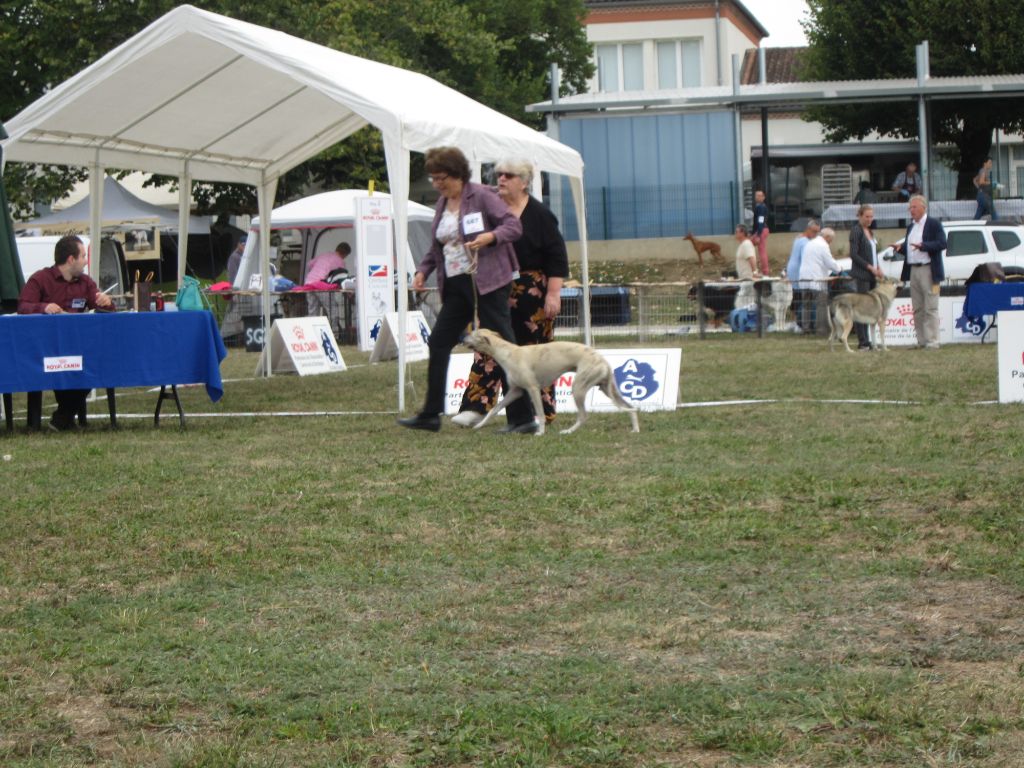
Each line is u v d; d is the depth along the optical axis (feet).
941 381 41.11
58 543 18.98
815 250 68.39
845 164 123.65
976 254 76.43
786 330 70.03
